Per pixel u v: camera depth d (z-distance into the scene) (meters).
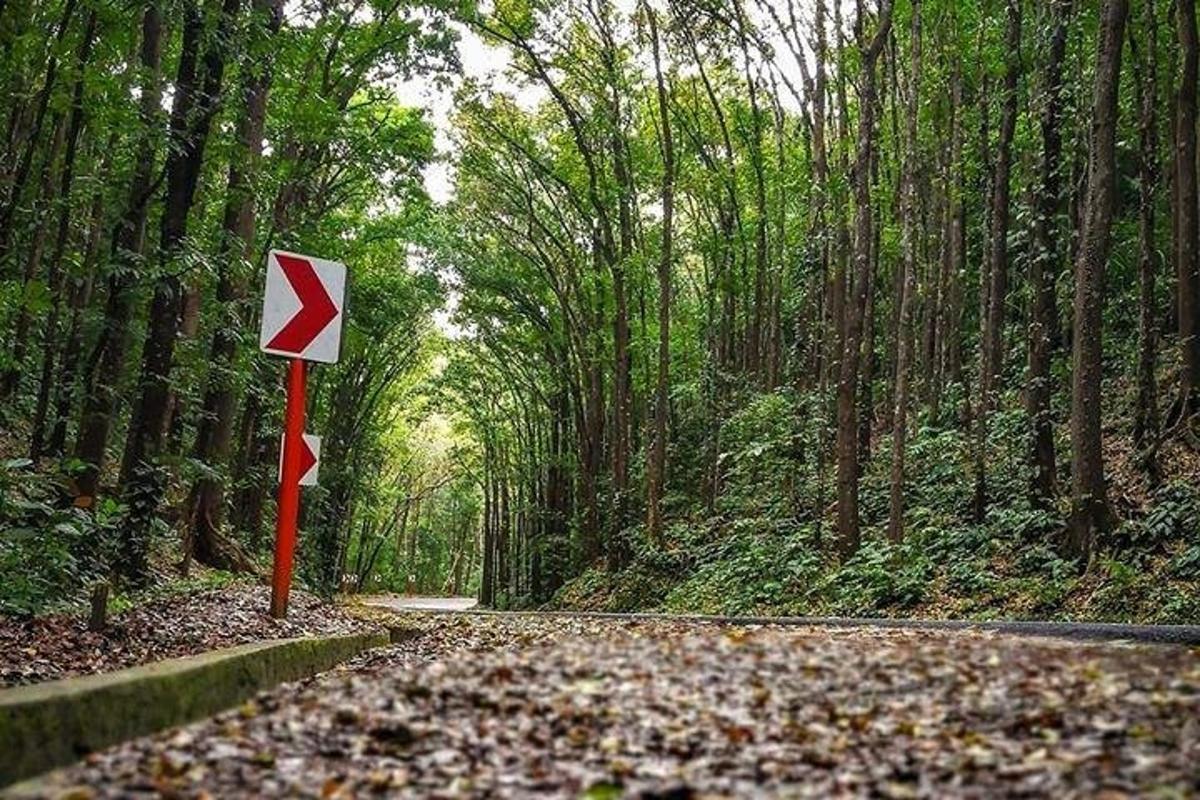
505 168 37.50
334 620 11.80
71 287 21.97
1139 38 21.86
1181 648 6.11
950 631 8.56
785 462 24.64
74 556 11.64
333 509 33.91
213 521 20.09
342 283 9.55
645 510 34.97
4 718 3.56
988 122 24.53
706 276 35.06
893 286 30.09
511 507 62.97
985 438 21.25
